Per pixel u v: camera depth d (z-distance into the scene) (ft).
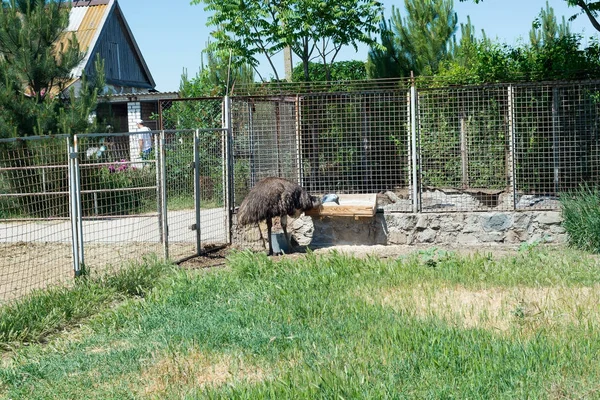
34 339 24.03
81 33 103.50
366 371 17.46
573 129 47.67
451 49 71.67
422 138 50.03
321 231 43.65
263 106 45.52
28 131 57.52
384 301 25.41
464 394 15.74
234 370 18.56
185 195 45.85
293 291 27.14
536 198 45.85
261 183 39.11
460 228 42.78
